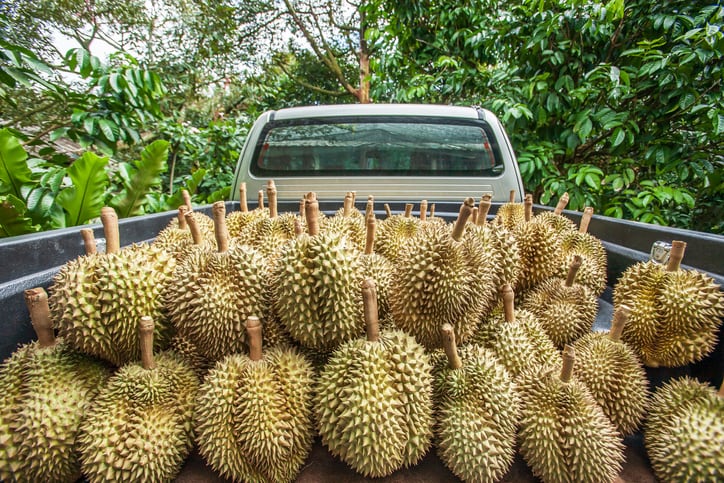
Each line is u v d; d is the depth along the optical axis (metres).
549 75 3.88
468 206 1.10
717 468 0.94
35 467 0.96
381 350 1.04
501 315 1.39
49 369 1.04
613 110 3.73
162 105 9.40
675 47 3.24
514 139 4.43
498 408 1.01
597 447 0.98
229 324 1.11
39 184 2.78
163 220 2.13
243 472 1.00
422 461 1.09
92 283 1.07
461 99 5.82
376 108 3.03
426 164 3.00
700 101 3.36
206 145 6.90
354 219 1.90
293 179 3.02
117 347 1.12
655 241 1.66
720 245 1.33
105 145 4.03
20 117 5.72
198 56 11.48
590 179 3.69
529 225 1.62
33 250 1.29
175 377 1.09
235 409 1.00
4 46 3.26
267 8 12.99
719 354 1.26
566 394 1.04
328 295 1.08
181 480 1.04
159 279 1.17
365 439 0.93
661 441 1.09
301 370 1.09
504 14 4.69
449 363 1.11
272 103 12.60
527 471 1.08
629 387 1.16
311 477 1.04
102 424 0.98
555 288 1.50
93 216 2.73
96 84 3.98
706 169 3.51
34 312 1.07
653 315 1.33
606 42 3.81
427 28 6.15
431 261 1.10
